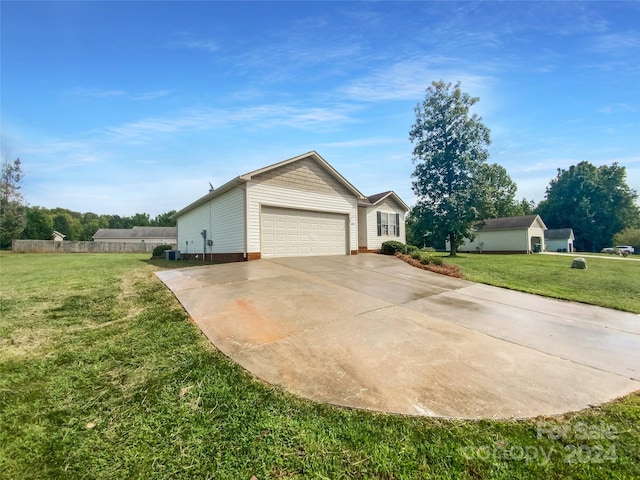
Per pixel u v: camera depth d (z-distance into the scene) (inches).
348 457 76.9
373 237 663.8
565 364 135.9
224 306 197.5
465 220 775.1
